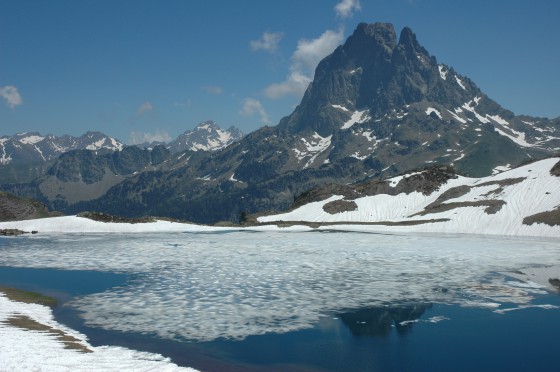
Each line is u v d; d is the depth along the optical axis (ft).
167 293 124.47
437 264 176.24
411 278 147.23
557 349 80.69
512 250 219.00
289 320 99.04
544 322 97.09
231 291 127.24
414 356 77.61
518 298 118.83
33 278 147.74
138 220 402.31
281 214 465.47
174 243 258.98
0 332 80.33
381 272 158.51
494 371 70.95
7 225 374.43
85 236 314.14
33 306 107.24
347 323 96.89
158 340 84.02
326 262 181.78
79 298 118.01
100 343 80.28
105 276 151.33
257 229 388.57
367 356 77.56
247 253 211.00
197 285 135.74
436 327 94.17
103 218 395.14
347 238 287.89
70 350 72.54
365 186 484.74
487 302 114.52
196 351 78.38
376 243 254.68
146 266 172.45
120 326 92.63
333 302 114.83
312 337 87.66
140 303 112.78
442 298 119.03
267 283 138.82
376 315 103.04
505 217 334.44
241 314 103.35
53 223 374.63
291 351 79.61
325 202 468.75
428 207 407.64
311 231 356.59
